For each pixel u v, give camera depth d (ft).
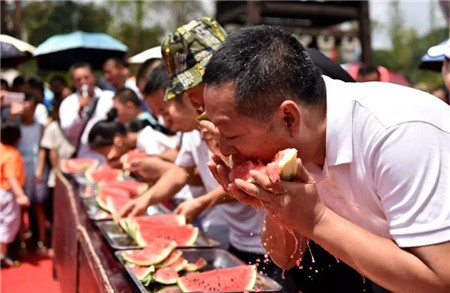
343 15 30.83
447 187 4.62
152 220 9.92
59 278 15.83
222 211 10.36
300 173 4.67
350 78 8.60
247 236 9.74
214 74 4.86
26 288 17.46
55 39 30.55
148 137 15.26
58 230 16.46
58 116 22.90
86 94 21.62
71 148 22.53
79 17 73.41
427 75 66.80
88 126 21.43
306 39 36.78
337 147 5.10
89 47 29.66
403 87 5.27
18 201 19.51
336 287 8.11
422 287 4.57
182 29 8.36
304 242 6.34
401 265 4.59
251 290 7.06
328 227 4.69
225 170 5.31
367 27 30.96
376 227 5.49
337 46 35.35
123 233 10.22
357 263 4.71
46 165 22.58
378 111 4.95
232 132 4.91
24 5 68.90
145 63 13.85
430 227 4.55
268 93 4.74
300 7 29.89
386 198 4.85
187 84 8.06
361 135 5.03
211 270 8.26
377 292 7.66
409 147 4.68
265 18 32.19
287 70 4.82
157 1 83.30
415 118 4.78
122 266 8.29
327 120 5.09
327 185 5.54
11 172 19.54
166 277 7.71
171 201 14.10
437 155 4.67
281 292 7.25
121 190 13.76
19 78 24.63
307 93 4.94
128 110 17.20
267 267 8.47
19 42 19.20
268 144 4.91
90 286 8.89
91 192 14.64
